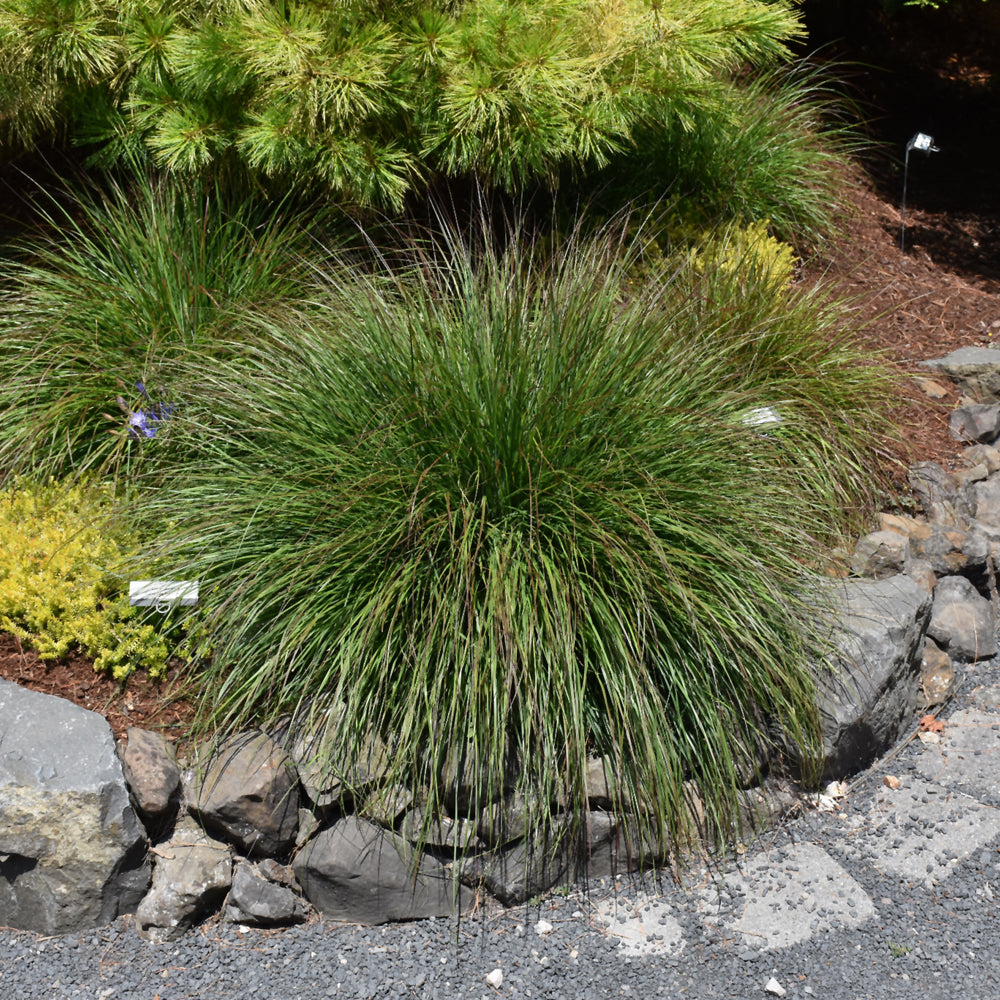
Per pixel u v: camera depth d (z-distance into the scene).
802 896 3.24
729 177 5.82
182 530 3.37
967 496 4.76
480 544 3.14
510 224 5.21
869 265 6.16
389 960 2.98
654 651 3.22
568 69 4.44
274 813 3.07
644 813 3.20
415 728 3.08
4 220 5.09
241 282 4.32
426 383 3.38
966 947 3.09
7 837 2.88
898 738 3.93
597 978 2.95
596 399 3.32
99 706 3.22
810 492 4.11
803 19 8.05
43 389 3.92
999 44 8.38
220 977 2.90
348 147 4.31
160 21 4.25
